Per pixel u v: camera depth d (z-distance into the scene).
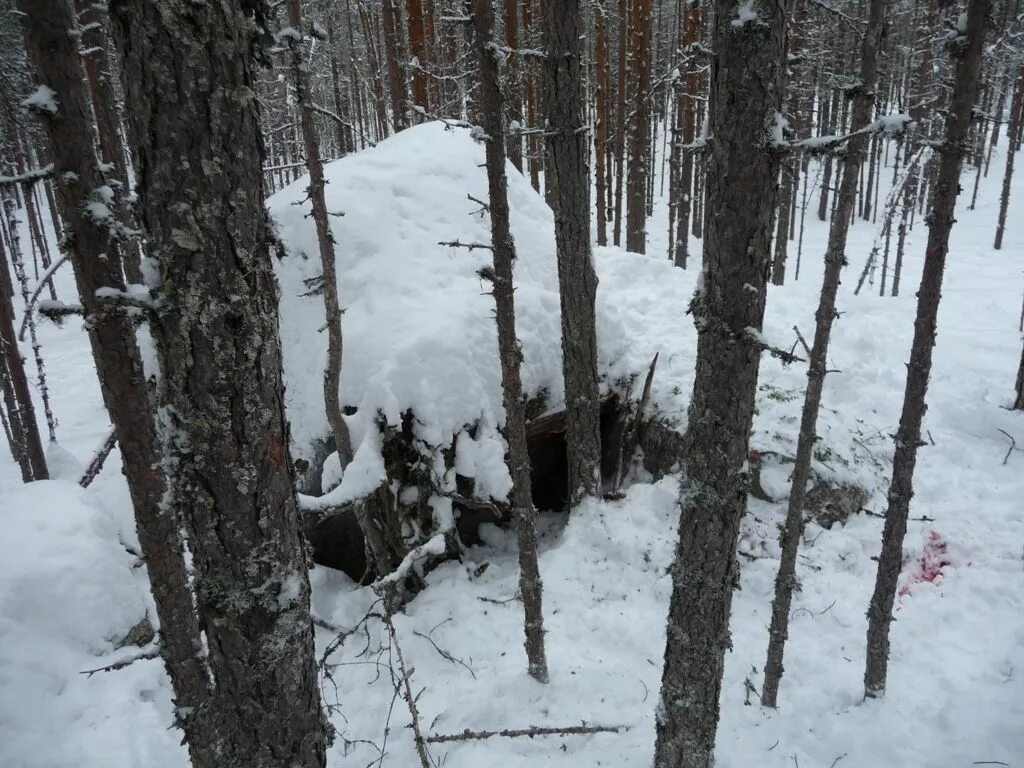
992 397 9.52
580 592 6.91
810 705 5.34
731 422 3.55
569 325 7.34
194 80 1.97
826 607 6.28
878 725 5.02
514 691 5.64
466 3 4.29
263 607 2.41
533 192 10.02
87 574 5.59
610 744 5.12
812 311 10.88
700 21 13.14
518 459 5.20
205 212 2.06
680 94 11.58
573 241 7.00
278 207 8.50
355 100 22.14
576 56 6.32
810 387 4.68
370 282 7.87
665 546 7.08
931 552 6.78
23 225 28.17
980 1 3.69
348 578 7.80
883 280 15.85
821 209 26.73
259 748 2.56
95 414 13.23
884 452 7.96
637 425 8.50
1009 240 21.56
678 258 15.20
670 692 4.21
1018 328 12.75
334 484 7.04
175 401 2.21
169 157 2.01
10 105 7.98
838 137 3.03
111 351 2.91
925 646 5.77
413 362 7.12
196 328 2.13
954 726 4.88
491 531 8.23
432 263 8.20
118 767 4.54
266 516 2.37
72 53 2.61
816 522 7.14
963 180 29.45
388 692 5.89
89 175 2.72
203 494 2.26
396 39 14.57
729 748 5.00
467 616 6.76
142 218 2.12
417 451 7.12
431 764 5.07
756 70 3.01
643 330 9.38
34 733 4.60
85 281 2.81
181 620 3.33
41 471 8.35
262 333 2.27
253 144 2.17
